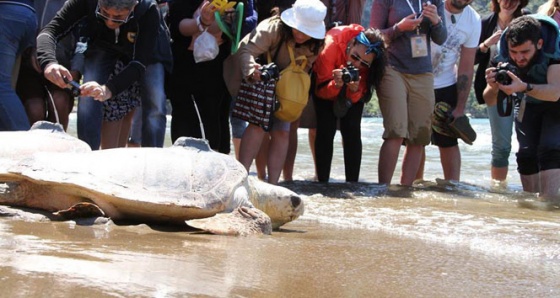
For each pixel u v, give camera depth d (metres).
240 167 4.51
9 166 4.21
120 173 4.12
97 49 6.02
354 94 6.91
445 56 7.84
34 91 6.78
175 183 4.17
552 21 6.19
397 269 3.30
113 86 5.55
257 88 6.53
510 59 6.40
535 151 6.93
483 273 3.30
